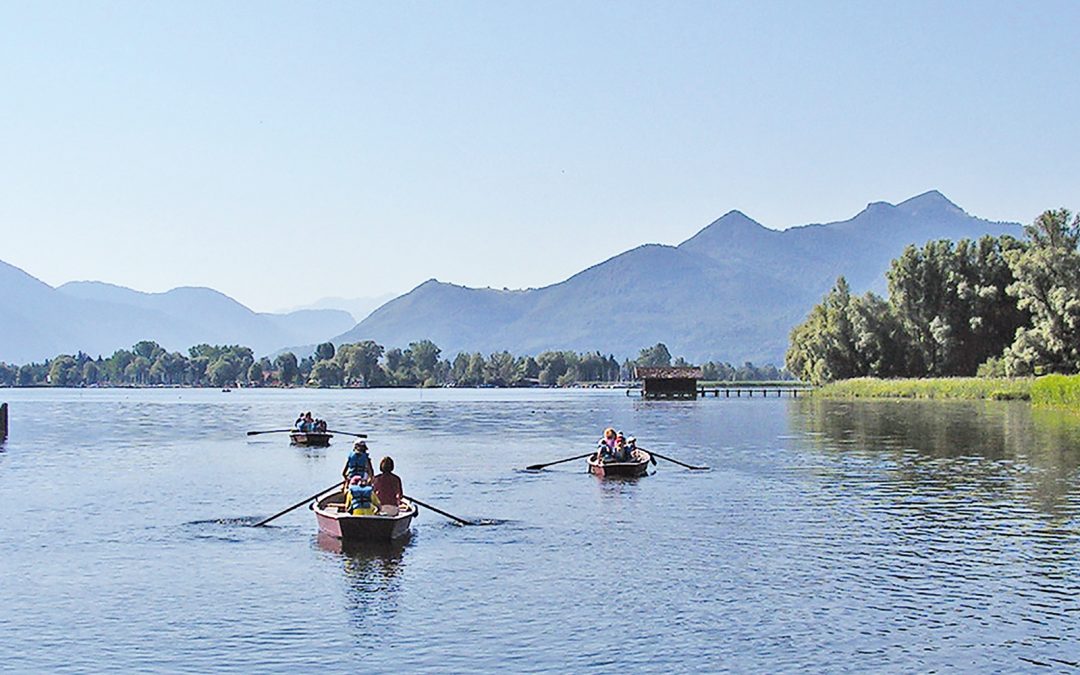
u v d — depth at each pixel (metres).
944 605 22.08
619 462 46.31
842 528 31.41
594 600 22.66
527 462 55.34
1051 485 41.06
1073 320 116.19
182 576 25.42
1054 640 19.64
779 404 139.12
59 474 49.75
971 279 152.50
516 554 27.73
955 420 85.81
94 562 27.16
